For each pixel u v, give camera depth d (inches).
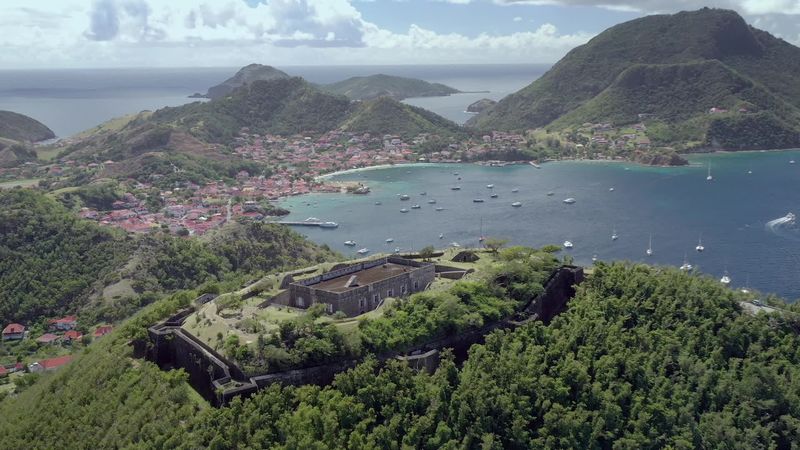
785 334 3587.6
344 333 3193.9
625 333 3533.5
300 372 3063.5
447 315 3489.2
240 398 2861.7
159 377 3270.2
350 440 2711.6
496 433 2918.3
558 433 2947.8
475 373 3129.9
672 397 3149.6
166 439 2758.4
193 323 3690.9
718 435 3024.1
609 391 3088.1
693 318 3668.8
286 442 2664.9
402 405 2945.4
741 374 3346.5
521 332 3501.5
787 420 3110.2
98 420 3097.9
